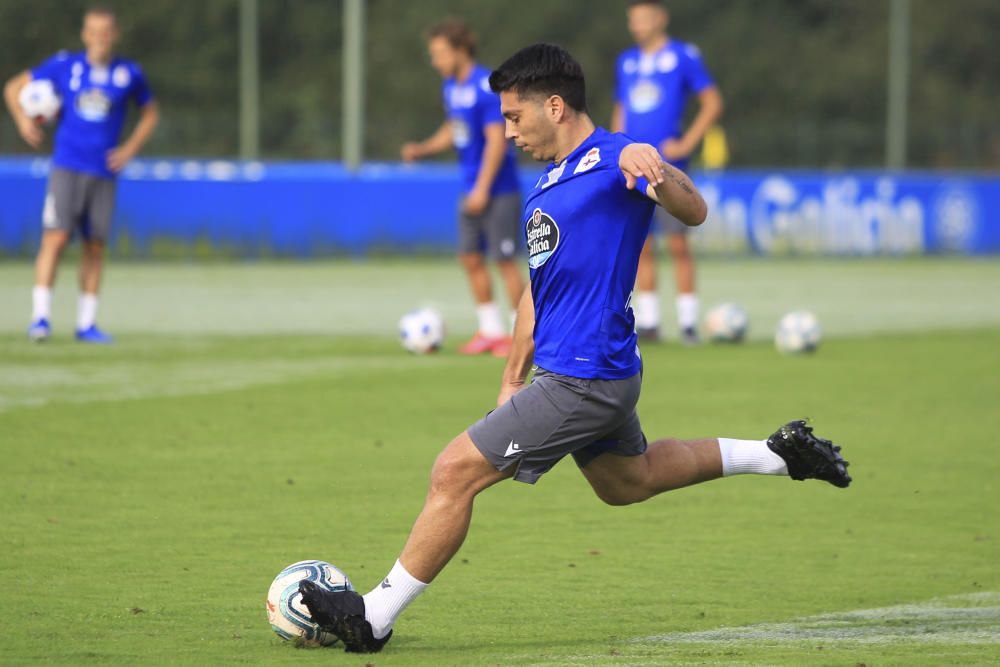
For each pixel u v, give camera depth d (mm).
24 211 79125
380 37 168500
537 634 16750
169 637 16281
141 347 45375
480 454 15844
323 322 54688
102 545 20953
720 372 41531
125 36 154875
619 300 16141
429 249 90312
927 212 103750
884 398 37000
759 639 16531
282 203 86125
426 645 16172
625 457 17094
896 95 131000
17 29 141250
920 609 18188
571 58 16469
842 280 80500
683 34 177500
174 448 28859
